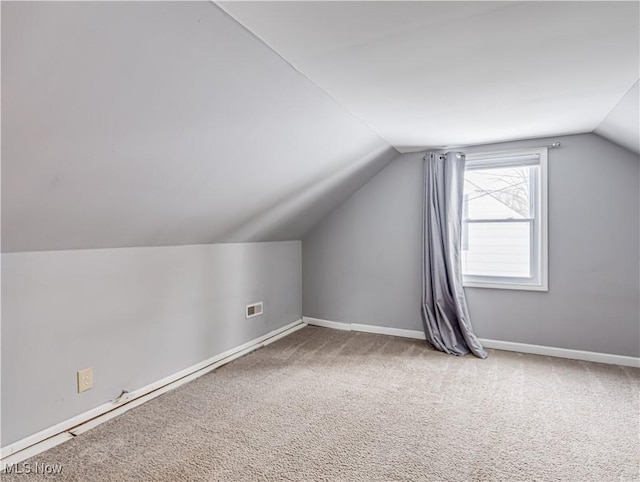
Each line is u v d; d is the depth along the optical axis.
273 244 4.05
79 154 1.54
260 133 2.14
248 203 2.88
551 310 3.35
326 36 1.54
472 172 3.70
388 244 4.05
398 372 3.02
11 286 1.89
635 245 3.07
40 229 1.84
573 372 2.99
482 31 1.54
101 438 2.06
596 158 3.16
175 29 1.28
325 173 3.20
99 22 1.12
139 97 1.46
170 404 2.47
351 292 4.28
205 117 1.77
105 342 2.35
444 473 1.77
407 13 1.39
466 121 2.80
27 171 1.46
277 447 1.99
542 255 3.35
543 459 1.88
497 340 3.56
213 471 1.79
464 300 3.59
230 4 1.29
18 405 1.92
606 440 2.04
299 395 2.61
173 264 2.84
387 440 2.05
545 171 3.31
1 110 1.19
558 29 1.53
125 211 2.09
